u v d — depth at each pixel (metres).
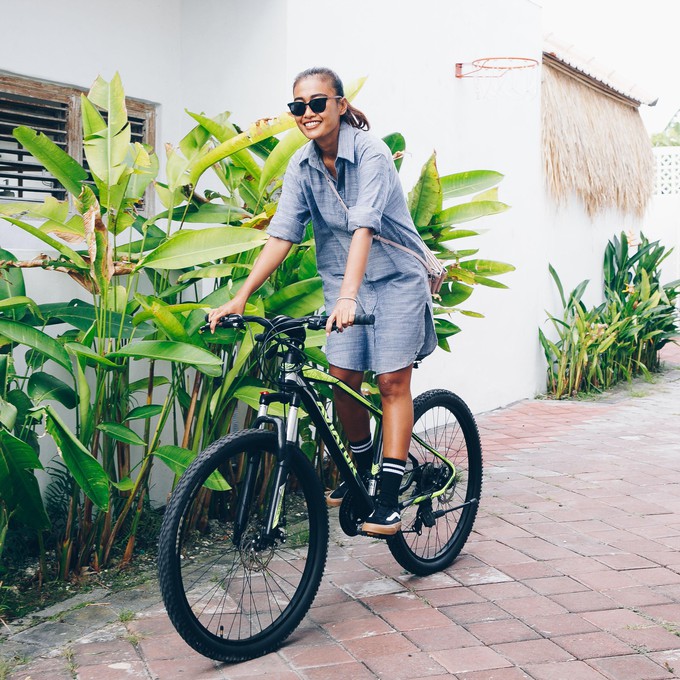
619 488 4.92
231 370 3.65
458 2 6.57
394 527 3.16
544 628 3.06
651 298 9.27
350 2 5.40
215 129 3.80
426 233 4.17
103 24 4.86
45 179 4.66
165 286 4.00
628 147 10.12
